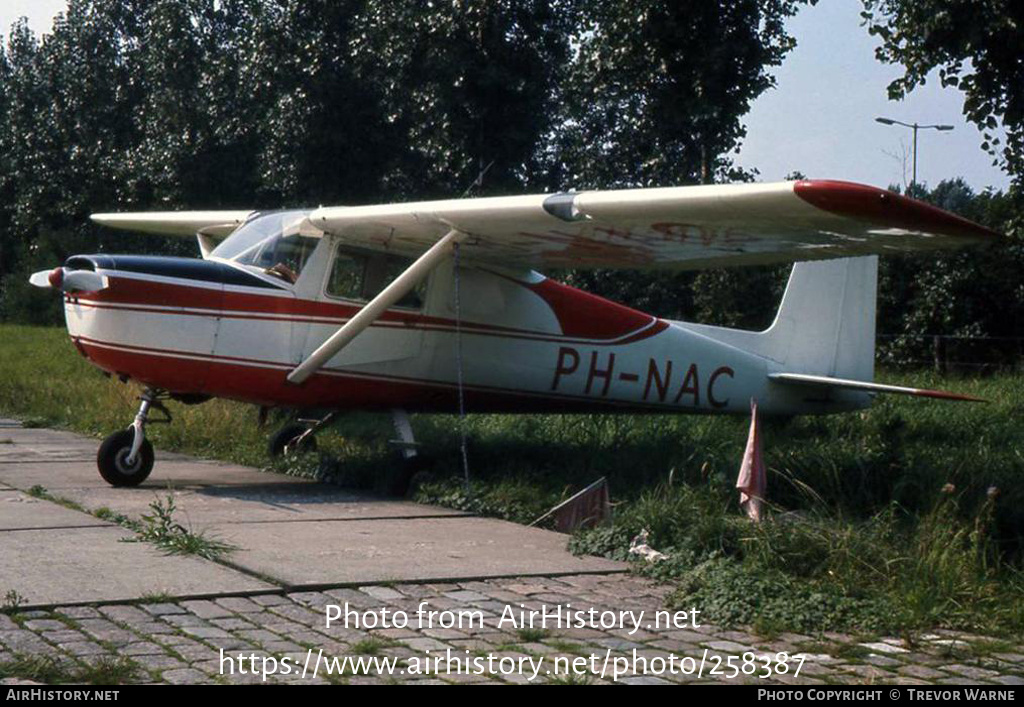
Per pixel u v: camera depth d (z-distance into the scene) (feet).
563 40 71.36
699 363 34.24
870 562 18.56
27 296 134.92
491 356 31.04
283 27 79.92
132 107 120.98
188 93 95.09
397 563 18.97
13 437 39.50
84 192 121.19
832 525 20.16
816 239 23.27
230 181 93.97
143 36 120.67
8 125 139.13
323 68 79.10
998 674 13.53
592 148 73.05
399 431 29.76
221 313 27.55
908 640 14.83
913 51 42.22
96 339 26.78
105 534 20.63
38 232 139.74
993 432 35.14
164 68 95.66
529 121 72.13
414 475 28.09
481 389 31.30
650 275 77.87
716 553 18.98
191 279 27.35
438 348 30.25
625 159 70.90
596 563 19.62
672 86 57.67
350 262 29.25
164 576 17.30
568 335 32.12
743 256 27.04
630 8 55.98
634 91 58.59
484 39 69.00
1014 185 46.96
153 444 36.83
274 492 27.55
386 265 29.86
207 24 97.66
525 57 70.44
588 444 33.47
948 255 71.56
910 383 51.98
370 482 29.22
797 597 16.56
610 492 26.05
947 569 17.65
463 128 70.44
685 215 22.58
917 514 22.09
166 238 113.60
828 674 13.39
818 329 36.40
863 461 26.45
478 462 30.58
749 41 56.65
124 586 16.60
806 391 36.17
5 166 141.59
